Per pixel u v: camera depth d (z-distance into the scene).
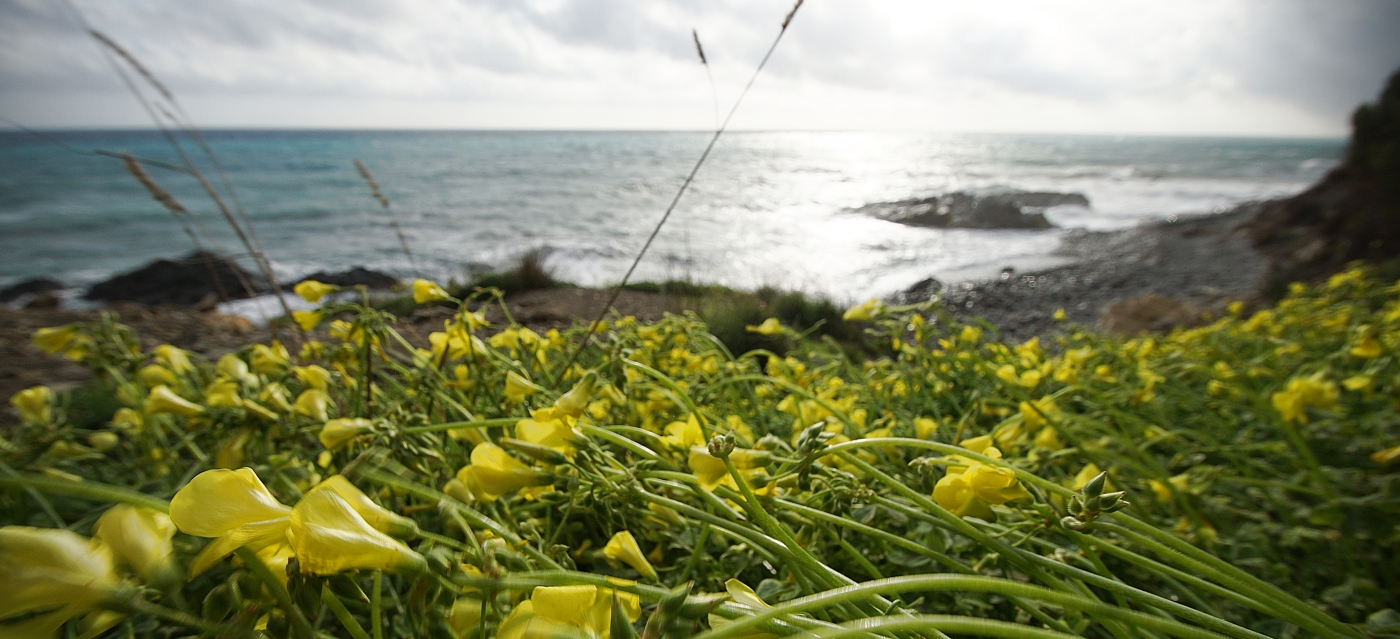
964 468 0.21
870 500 0.20
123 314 1.45
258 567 0.11
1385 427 0.42
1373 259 2.55
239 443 0.25
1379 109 3.13
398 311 1.05
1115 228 4.22
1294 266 2.70
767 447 0.22
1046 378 0.46
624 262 2.54
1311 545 0.32
